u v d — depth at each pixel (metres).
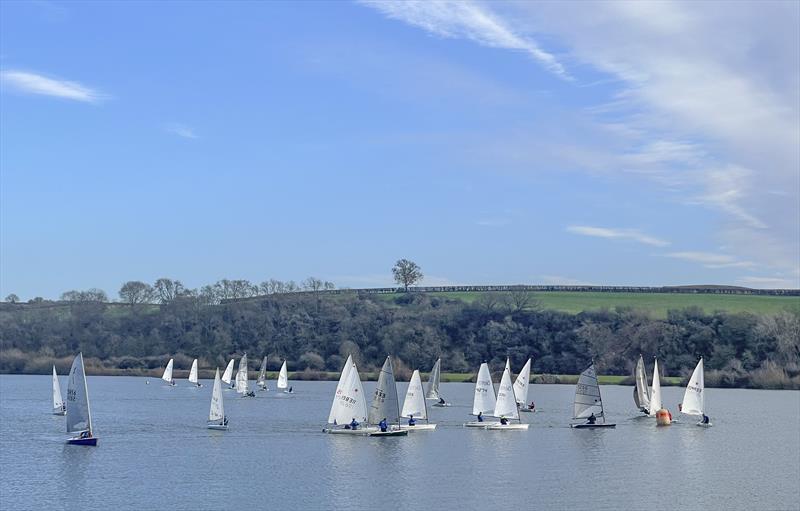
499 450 98.12
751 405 172.12
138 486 75.88
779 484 79.56
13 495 72.19
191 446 100.12
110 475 80.88
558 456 94.12
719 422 135.12
